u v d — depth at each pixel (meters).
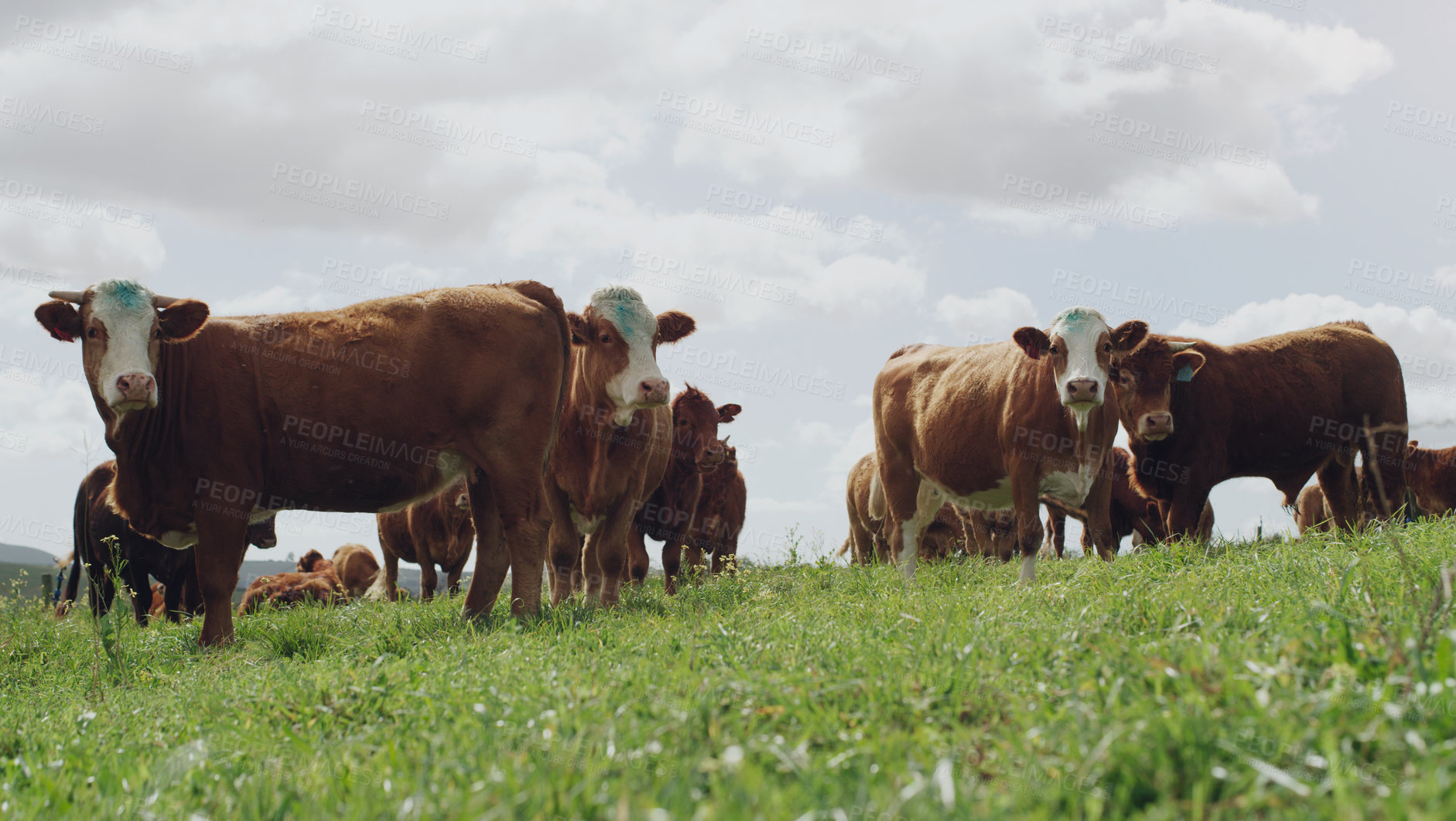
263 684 5.08
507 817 2.21
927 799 2.16
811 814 2.05
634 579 12.44
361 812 2.49
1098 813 2.08
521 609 8.20
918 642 4.24
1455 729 2.33
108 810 2.93
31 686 7.11
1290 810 2.02
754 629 5.32
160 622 10.91
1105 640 3.69
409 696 4.14
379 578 18.03
